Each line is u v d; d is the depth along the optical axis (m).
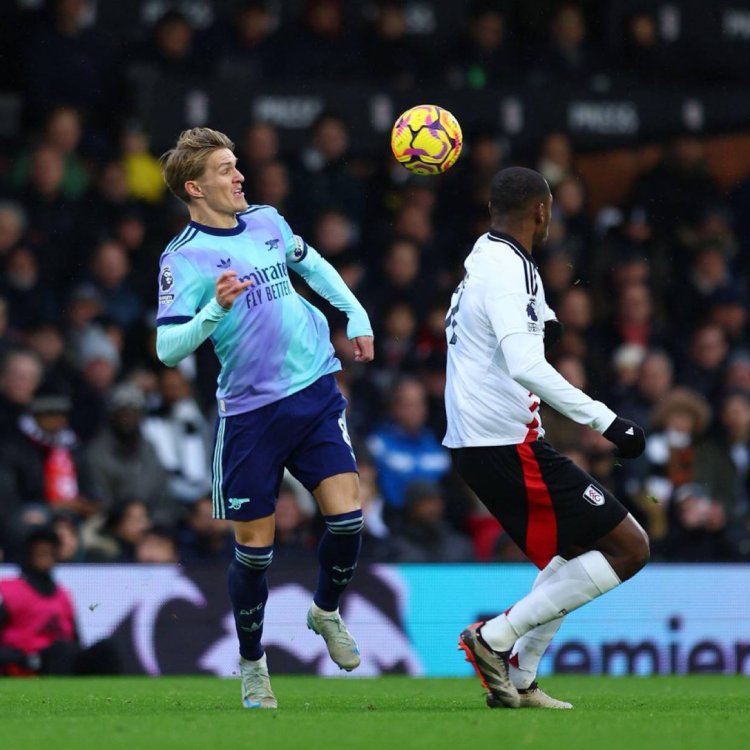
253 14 52.31
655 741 15.52
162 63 51.06
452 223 51.09
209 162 20.22
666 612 34.62
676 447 41.50
